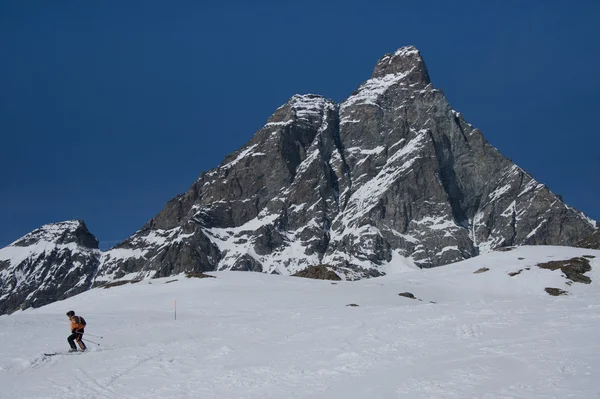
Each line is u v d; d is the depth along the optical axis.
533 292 83.00
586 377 19.16
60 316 53.22
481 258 105.75
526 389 18.62
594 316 28.75
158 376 24.38
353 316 38.66
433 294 80.56
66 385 23.80
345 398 19.70
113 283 101.56
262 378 22.95
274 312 49.81
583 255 98.00
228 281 85.94
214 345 30.62
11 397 22.55
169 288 82.44
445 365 22.39
